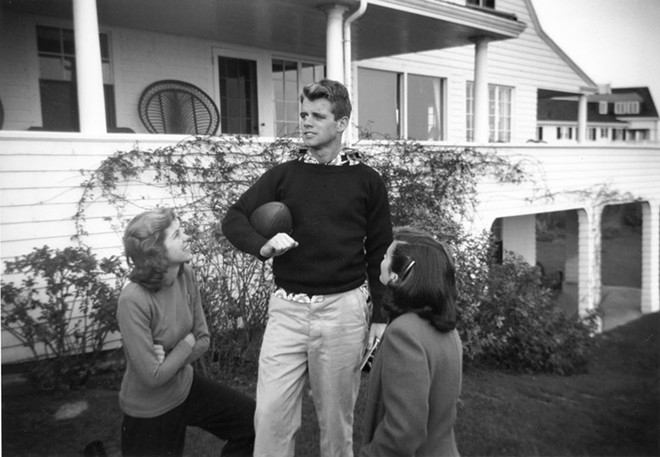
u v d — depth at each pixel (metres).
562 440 3.92
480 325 5.64
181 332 2.38
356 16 6.43
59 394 4.00
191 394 2.53
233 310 4.62
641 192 11.12
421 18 7.28
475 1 11.00
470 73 11.55
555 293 10.87
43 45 6.50
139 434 2.37
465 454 3.62
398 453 1.75
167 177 4.98
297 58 9.07
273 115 8.83
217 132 7.90
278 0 6.09
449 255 1.92
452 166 7.20
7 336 4.14
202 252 4.62
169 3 6.14
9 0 5.89
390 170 6.58
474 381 5.18
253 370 4.66
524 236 13.21
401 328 1.82
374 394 1.92
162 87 7.43
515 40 12.30
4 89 6.25
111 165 4.65
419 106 10.86
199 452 3.45
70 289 4.32
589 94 12.42
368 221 2.54
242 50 8.32
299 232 2.42
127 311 2.23
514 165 8.34
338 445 2.54
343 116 2.44
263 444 2.41
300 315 2.42
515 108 12.54
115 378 4.29
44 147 4.41
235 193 5.34
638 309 9.90
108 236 4.69
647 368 5.93
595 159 10.12
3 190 4.26
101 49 7.02
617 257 11.85
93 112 4.72
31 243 4.37
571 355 5.98
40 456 3.16
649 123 14.99
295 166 2.50
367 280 2.66
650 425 4.26
